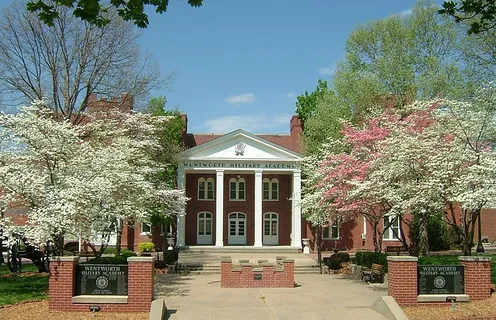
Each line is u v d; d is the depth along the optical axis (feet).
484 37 105.81
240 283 75.77
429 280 54.13
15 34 110.01
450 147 72.38
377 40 136.67
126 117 110.52
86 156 68.59
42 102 69.26
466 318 47.06
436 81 119.75
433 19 131.13
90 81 114.62
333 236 160.97
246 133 151.94
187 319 49.70
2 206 62.03
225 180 164.76
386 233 158.20
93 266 51.98
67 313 50.08
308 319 49.62
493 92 70.59
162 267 104.17
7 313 50.21
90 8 31.81
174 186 150.71
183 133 163.73
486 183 60.85
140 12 32.45
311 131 141.59
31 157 66.03
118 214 66.85
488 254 114.21
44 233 57.82
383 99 128.06
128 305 50.90
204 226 163.63
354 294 67.67
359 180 84.23
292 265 76.38
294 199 142.31
